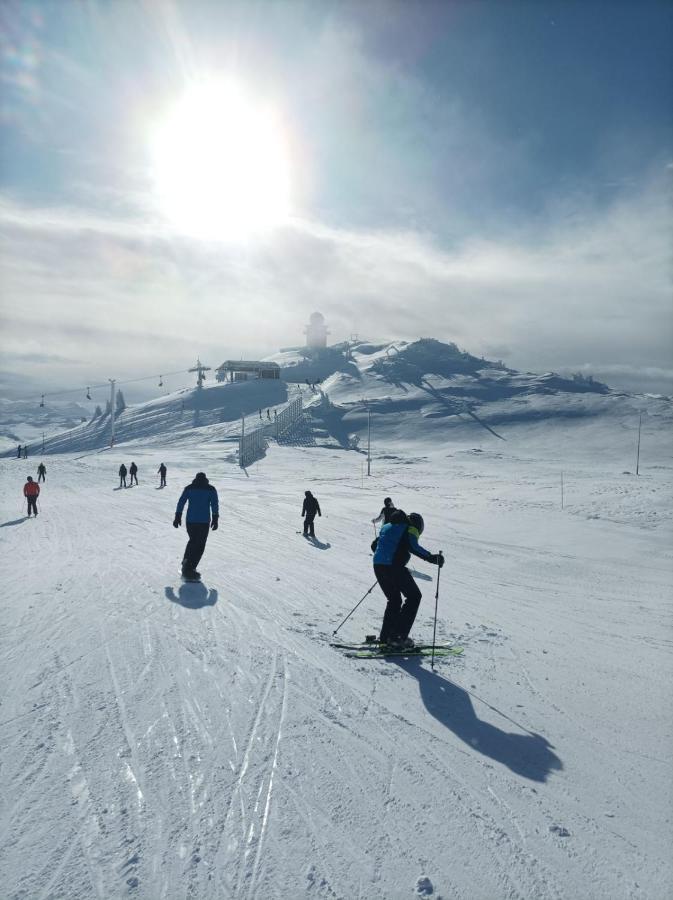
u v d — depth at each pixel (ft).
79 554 40.81
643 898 8.07
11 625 20.25
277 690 15.11
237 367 540.52
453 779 11.21
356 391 501.56
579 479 159.53
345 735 12.80
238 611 23.57
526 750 12.75
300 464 222.28
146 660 16.84
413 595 19.98
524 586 39.65
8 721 12.72
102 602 23.89
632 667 20.27
